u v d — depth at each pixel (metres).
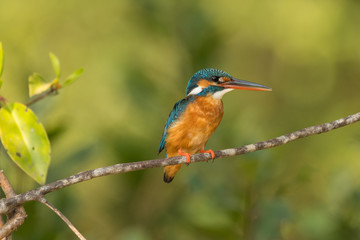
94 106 19.28
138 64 13.23
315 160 18.19
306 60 21.89
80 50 21.58
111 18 21.81
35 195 5.49
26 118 5.59
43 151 5.57
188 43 12.71
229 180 10.35
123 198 12.34
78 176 5.78
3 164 9.09
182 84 12.71
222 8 21.09
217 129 11.34
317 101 21.70
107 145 12.11
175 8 13.07
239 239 9.88
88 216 13.68
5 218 8.03
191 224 10.27
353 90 21.70
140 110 12.66
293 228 11.64
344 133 19.67
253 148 7.38
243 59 22.23
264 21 21.72
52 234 9.75
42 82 5.90
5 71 17.12
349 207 10.60
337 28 21.02
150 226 12.12
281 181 10.22
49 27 21.62
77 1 22.16
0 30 20.80
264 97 21.69
